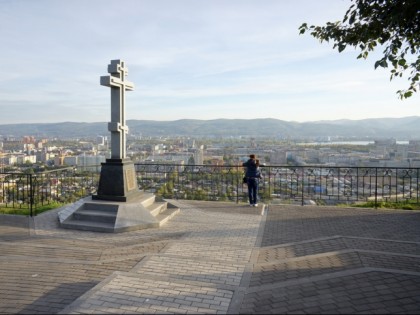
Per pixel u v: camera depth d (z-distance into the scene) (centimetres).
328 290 458
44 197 1097
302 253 625
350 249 637
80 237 744
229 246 673
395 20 436
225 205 1089
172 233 776
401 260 574
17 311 412
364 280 489
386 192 1109
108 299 432
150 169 1311
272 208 1052
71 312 399
